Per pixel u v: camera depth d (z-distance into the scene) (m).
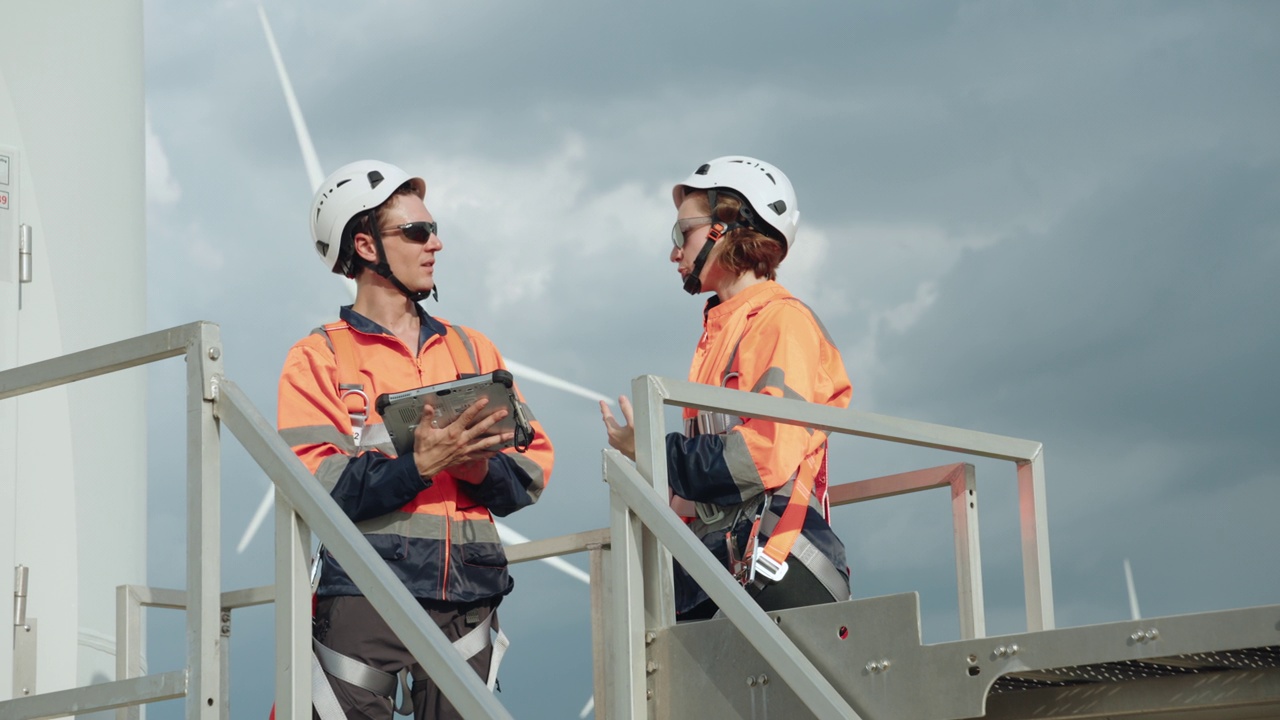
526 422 3.06
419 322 3.42
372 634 3.04
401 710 3.16
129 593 4.02
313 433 3.13
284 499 2.57
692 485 3.11
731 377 3.29
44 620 3.88
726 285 3.53
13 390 2.84
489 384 2.96
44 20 4.37
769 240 3.48
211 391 2.63
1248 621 2.24
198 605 2.54
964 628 3.54
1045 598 3.39
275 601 2.57
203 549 2.55
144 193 4.71
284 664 2.54
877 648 2.60
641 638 2.70
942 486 3.65
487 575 3.20
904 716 2.54
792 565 3.20
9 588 3.78
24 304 4.06
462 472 3.16
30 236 4.10
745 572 3.14
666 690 2.72
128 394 4.43
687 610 3.28
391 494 3.00
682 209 3.57
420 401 3.00
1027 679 2.70
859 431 3.01
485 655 3.19
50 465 3.98
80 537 4.11
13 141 4.19
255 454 2.58
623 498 2.70
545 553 4.01
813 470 3.28
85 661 4.06
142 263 4.64
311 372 3.21
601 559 3.93
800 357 3.22
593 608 3.91
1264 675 2.52
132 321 4.51
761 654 2.44
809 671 2.37
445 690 2.33
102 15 4.55
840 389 3.36
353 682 3.02
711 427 3.30
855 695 2.61
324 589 3.07
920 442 3.19
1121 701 2.69
